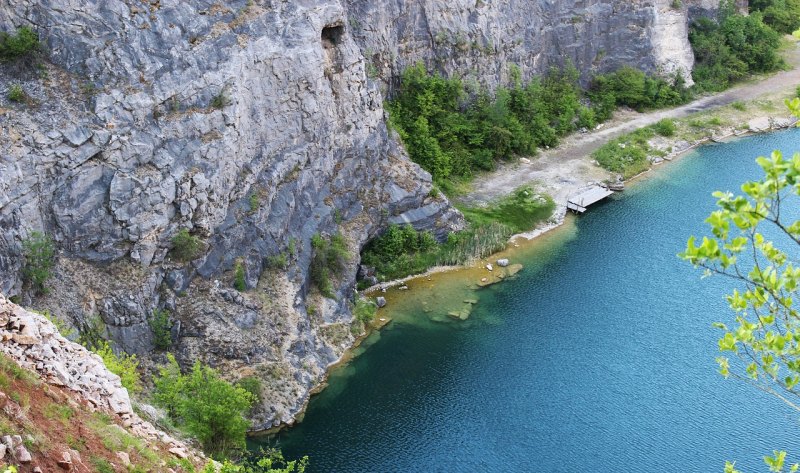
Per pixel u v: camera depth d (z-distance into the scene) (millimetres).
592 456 46500
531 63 90312
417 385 52250
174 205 49906
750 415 49625
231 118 52062
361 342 56281
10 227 43781
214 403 39594
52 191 46062
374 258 64000
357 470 45188
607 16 96000
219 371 48812
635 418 49438
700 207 76250
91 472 25594
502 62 85625
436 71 79500
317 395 51000
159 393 40938
